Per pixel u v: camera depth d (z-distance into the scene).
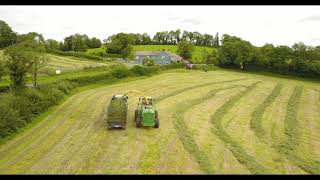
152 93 46.56
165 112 34.53
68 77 51.56
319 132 28.59
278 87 58.69
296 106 41.00
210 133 27.03
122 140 24.64
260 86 58.53
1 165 19.62
